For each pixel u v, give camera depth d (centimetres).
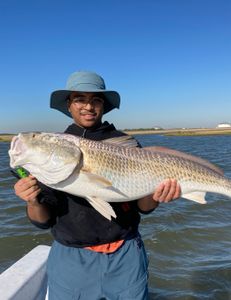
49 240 287
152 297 192
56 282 111
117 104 121
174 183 109
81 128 118
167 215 351
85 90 112
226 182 121
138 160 110
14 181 570
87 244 109
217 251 255
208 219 339
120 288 110
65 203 111
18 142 103
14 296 119
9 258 254
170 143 1917
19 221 337
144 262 115
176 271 221
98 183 103
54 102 123
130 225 112
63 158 102
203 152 1241
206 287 201
